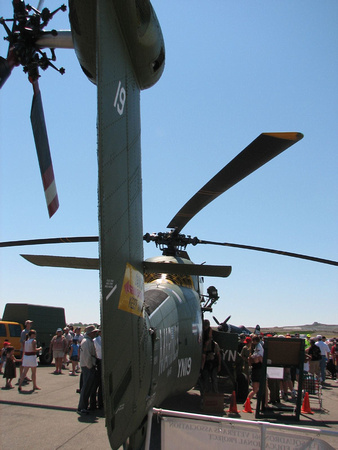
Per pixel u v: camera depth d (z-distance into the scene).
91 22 2.79
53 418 6.47
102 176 2.81
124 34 3.16
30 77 2.79
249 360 8.02
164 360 5.04
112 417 2.95
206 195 6.15
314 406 8.58
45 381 10.63
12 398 8.02
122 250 3.22
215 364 7.88
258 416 7.31
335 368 15.15
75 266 5.41
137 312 3.58
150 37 3.25
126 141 3.31
